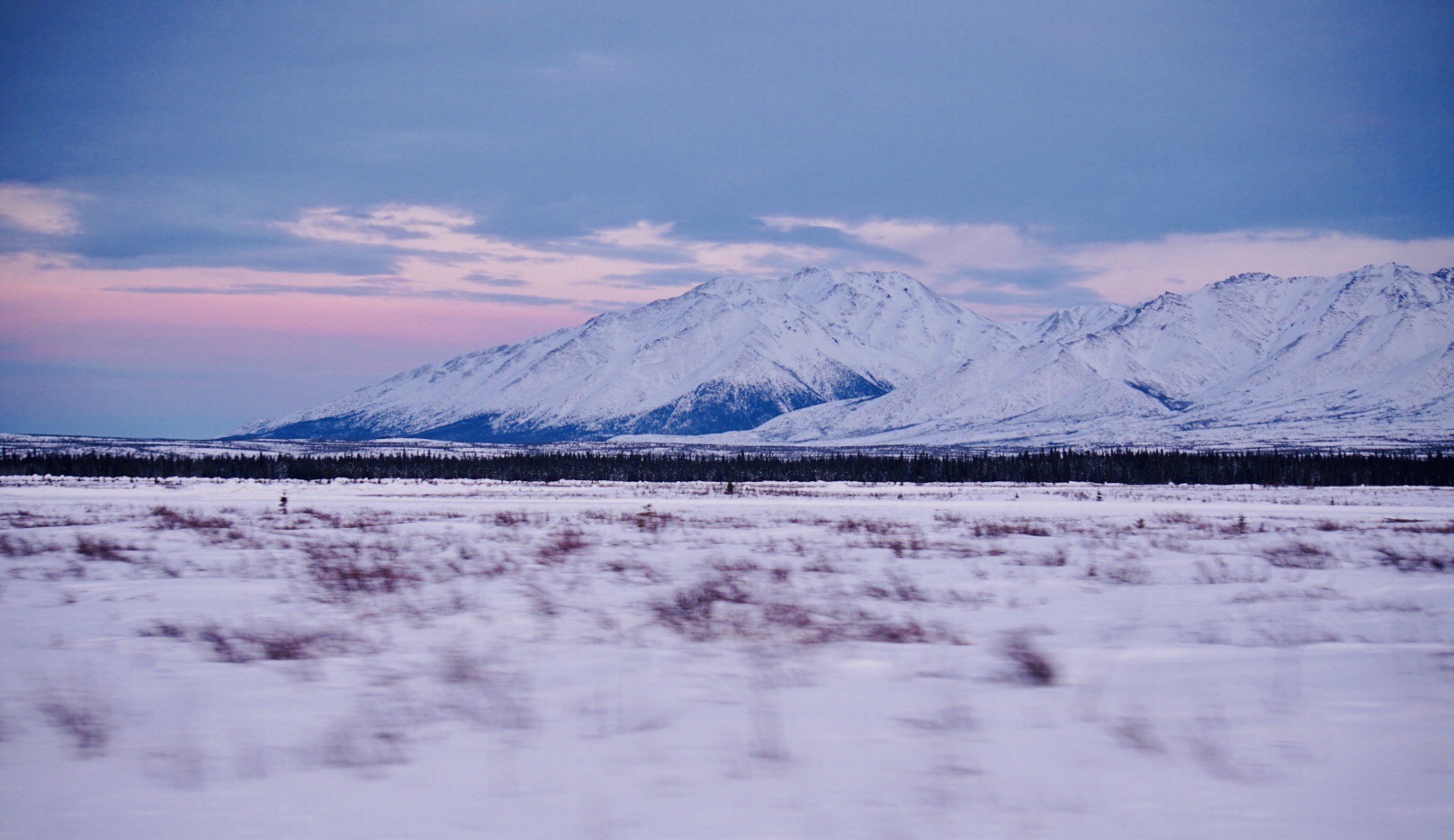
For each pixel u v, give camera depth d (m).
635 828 5.54
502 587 17.98
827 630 13.02
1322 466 143.75
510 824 5.62
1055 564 23.70
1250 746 7.31
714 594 16.56
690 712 8.38
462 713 8.29
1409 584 19.25
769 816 5.76
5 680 9.59
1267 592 17.81
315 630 12.84
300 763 6.81
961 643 12.19
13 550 24.98
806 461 172.25
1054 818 5.75
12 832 5.45
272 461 153.50
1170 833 5.50
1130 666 10.56
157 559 23.00
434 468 154.50
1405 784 6.40
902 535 33.69
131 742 7.33
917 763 6.88
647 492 88.38
